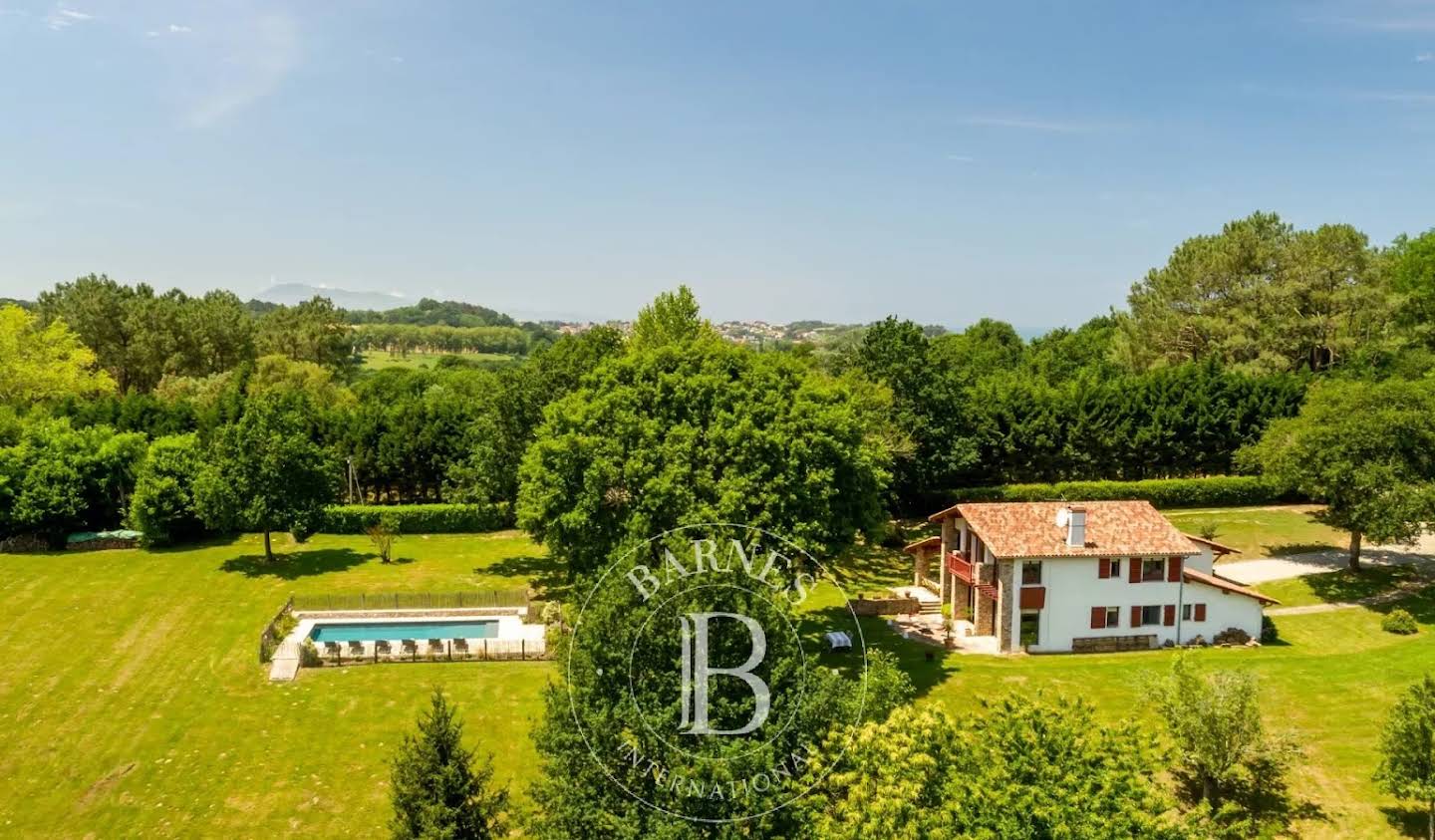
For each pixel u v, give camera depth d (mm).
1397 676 41938
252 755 36281
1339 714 38438
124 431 76062
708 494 41531
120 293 114188
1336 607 54844
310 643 45312
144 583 56562
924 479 76625
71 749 36406
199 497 60000
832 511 43688
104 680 42656
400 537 71688
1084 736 22562
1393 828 30953
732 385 46156
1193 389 84125
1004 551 47438
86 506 65125
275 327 142750
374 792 33906
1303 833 30781
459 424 78500
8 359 89375
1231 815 31453
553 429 45500
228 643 47281
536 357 61312
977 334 158750
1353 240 88438
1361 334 88562
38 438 65812
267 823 31969
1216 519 75125
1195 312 98000
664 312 71875
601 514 41312
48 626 48938
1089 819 19250
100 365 108125
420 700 41281
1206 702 31438
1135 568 48812
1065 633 48500
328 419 78062
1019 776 21312
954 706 40000
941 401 77312
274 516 60031
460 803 23922
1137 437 82500
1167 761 22984
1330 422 58812
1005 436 82688
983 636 50406
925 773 21547
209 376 102812
